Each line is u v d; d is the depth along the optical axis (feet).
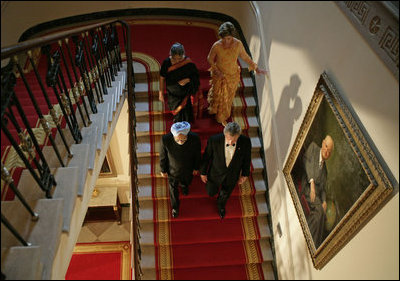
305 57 10.43
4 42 19.79
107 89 14.25
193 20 21.34
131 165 12.14
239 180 14.01
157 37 19.98
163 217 14.53
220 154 11.89
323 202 9.39
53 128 11.05
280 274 13.71
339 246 8.67
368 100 7.22
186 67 12.54
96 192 22.67
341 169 8.27
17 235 6.66
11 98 6.84
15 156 9.75
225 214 14.82
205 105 16.55
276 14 13.07
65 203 8.29
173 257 14.02
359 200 7.47
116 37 15.83
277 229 13.87
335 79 8.61
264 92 15.01
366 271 7.51
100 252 21.93
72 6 21.13
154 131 15.66
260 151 16.10
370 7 6.99
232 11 19.65
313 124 9.73
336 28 8.50
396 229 6.45
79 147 9.95
